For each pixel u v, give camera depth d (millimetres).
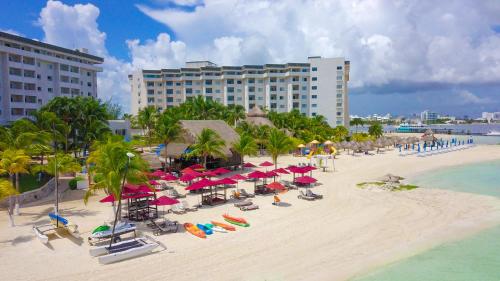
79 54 94250
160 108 127062
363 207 30688
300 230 24625
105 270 18391
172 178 34750
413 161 62812
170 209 29234
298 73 118125
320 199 33531
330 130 94812
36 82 80062
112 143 24859
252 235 23562
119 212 24578
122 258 19547
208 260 19688
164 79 125938
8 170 27828
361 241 22844
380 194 35812
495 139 125250
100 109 57406
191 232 23703
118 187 23422
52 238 22734
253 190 37688
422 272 18859
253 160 61969
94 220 26469
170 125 45969
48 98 84375
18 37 74938
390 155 72188
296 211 29328
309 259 20094
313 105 118750
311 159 63312
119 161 23984
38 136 36750
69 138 55031
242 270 18578
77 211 29047
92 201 32531
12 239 22594
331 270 18875
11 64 73375
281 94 121188
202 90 125438
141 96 127500
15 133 36562
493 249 21859
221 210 29531
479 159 65750
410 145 90438
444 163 60375
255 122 78438
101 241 21922
